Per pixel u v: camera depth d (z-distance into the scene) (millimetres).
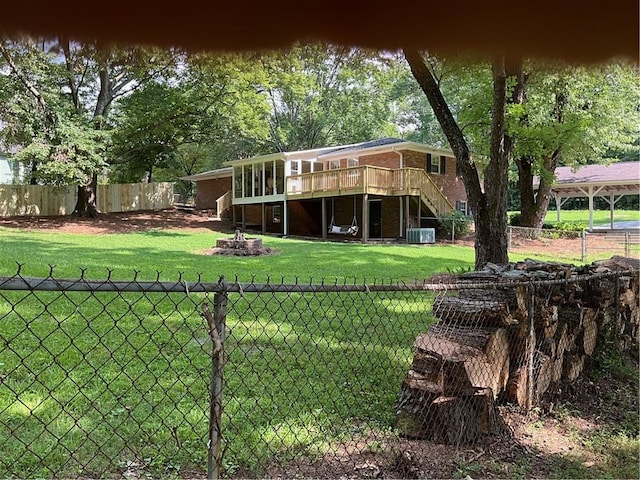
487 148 12633
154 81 18375
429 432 2904
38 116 15797
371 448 2795
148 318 5422
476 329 3219
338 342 4801
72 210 21344
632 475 2686
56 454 2588
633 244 16297
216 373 2113
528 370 3381
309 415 3189
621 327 4910
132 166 22766
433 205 18047
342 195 17672
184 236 16938
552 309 3691
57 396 3322
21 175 22812
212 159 32562
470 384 2865
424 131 34688
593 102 14844
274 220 21969
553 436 3146
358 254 13078
